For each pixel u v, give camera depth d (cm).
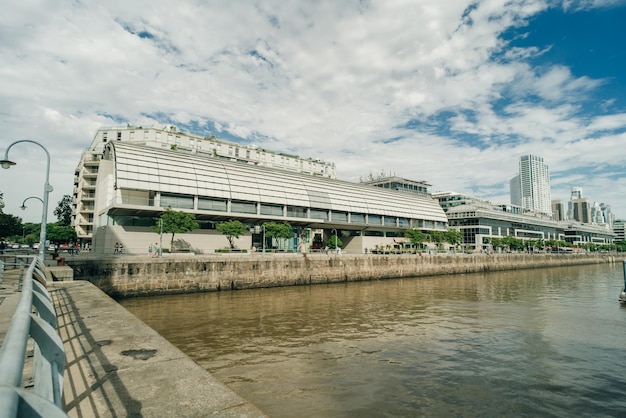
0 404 134
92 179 8725
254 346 2125
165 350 809
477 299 4125
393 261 6950
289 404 1384
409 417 1294
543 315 3134
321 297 4147
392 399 1432
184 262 4269
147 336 924
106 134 10244
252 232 6938
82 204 8525
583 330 2569
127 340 888
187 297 4009
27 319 321
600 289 5306
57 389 344
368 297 4188
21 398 162
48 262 3219
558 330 2561
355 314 3111
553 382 1608
